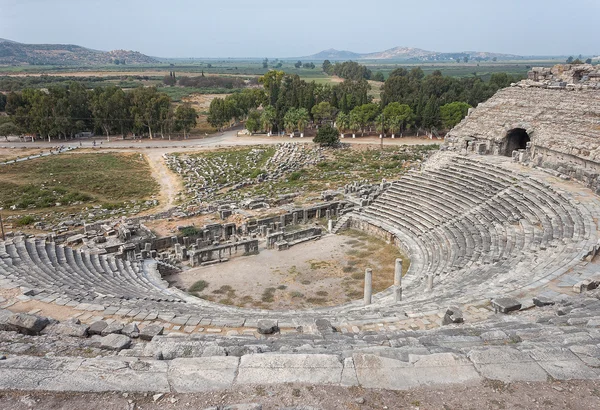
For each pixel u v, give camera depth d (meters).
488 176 44.34
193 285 33.84
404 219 43.72
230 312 25.27
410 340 13.86
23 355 12.98
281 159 86.88
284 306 30.44
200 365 11.16
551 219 31.66
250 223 45.91
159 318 19.92
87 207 59.81
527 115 49.81
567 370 10.66
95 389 10.41
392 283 33.69
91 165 85.75
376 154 87.50
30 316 16.48
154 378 10.74
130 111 114.38
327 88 130.88
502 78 126.00
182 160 89.69
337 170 76.25
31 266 28.03
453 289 25.27
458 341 13.59
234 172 78.88
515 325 15.50
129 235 42.25
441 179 48.06
